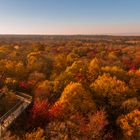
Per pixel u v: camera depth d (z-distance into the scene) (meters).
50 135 29.48
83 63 62.16
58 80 50.34
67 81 48.75
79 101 36.91
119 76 53.72
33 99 43.12
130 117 33.72
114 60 81.44
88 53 96.75
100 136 31.30
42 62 67.81
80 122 31.78
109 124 36.44
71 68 56.56
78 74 52.69
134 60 80.62
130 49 109.31
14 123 32.72
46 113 35.22
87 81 51.34
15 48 105.81
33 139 28.66
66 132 29.67
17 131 31.73
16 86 48.75
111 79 45.66
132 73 54.88
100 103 40.88
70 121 32.06
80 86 40.50
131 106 37.75
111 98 40.66
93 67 55.62
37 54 77.06
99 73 53.34
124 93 41.88
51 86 47.69
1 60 67.38
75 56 85.31
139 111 34.44
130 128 32.03
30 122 33.91
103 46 127.69
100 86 43.44
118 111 38.56
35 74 56.97
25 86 49.41
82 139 29.06
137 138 31.30
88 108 36.50
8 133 28.53
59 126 30.48
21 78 56.56
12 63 62.44
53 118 34.03
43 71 63.81
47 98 43.16
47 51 101.75
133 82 49.91
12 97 40.34
